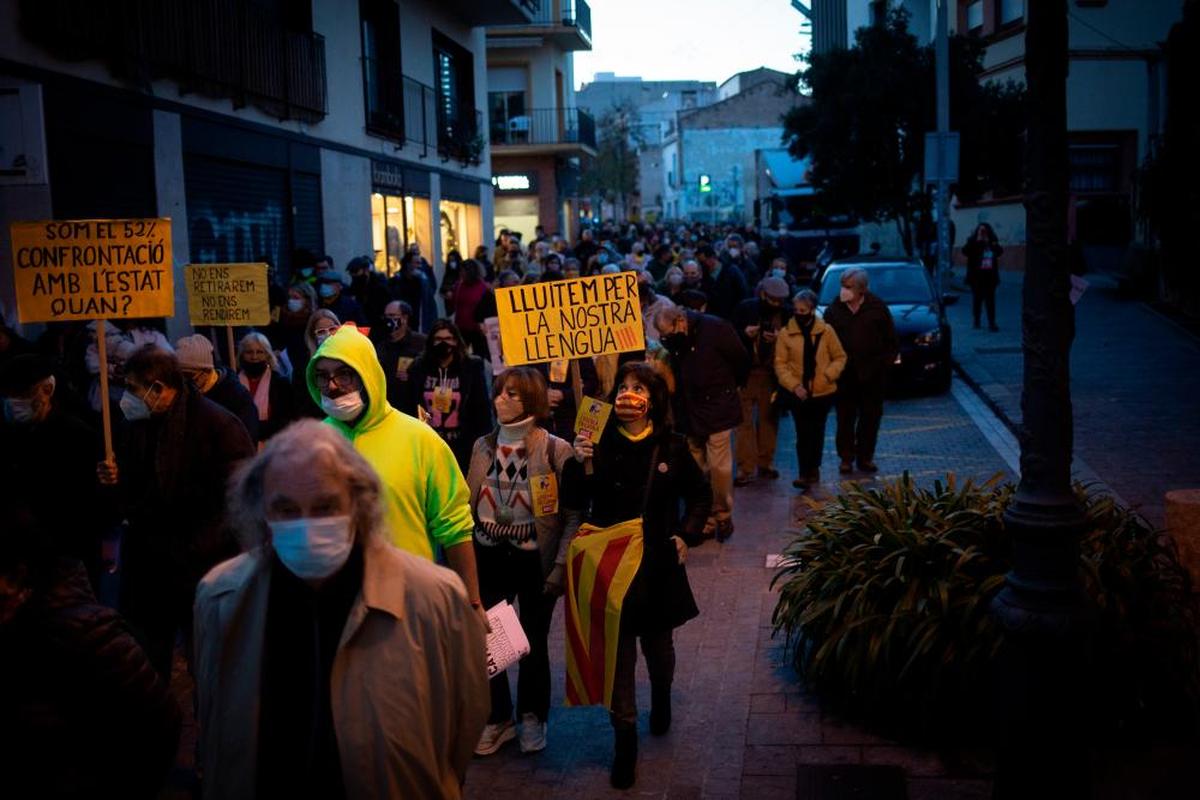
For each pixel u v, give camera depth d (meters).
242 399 6.28
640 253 21.38
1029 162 4.06
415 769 2.84
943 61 21.72
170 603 5.04
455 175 26.98
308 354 10.36
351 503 2.80
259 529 2.82
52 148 11.04
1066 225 4.04
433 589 2.95
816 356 10.38
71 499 5.42
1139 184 23.11
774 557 8.42
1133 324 20.47
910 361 15.40
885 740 5.24
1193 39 19.53
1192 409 13.17
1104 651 5.02
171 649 5.16
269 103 16.27
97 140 11.88
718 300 15.55
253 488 2.82
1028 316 4.09
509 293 6.34
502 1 25.73
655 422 5.18
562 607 7.75
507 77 40.09
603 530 5.10
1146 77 30.80
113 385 8.48
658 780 5.03
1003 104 27.56
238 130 15.30
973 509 5.67
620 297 6.33
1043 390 4.07
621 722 4.95
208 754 2.84
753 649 6.53
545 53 39.78
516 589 5.41
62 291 6.25
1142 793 4.63
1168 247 21.42
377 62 21.75
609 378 8.56
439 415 7.09
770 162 39.94
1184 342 18.25
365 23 21.31
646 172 112.69
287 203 17.16
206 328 13.65
